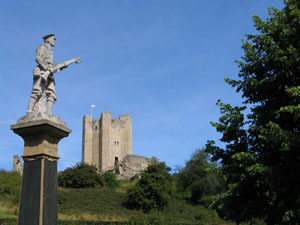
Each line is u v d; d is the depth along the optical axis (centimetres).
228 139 1509
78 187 5778
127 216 3897
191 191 6119
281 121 1332
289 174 1187
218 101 1527
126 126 10588
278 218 1238
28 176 937
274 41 1456
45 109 1029
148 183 4969
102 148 9938
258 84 1395
